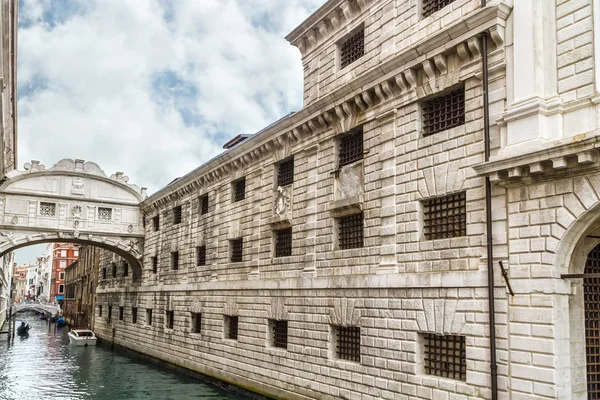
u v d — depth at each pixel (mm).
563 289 11242
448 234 14117
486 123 12844
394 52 16234
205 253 28312
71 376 29953
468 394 12648
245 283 23297
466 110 13602
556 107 11414
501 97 12688
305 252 19516
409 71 15039
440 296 13719
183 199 31672
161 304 33125
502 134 12453
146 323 35656
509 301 11953
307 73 20781
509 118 12125
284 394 19859
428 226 14695
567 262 11312
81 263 67438
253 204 23734
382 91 16125
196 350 27719
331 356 17719
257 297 22406
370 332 15906
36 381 28453
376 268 15945
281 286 20625
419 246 14555
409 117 15359
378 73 16031
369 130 16891
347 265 17266
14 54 25109
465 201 13609
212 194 28031
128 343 38938
